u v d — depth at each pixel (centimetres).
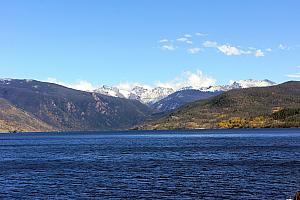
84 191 7812
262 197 6988
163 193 7500
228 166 11400
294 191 7425
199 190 7712
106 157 15412
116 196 7312
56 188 8181
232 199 6900
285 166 11050
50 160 14500
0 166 12519
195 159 13738
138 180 9081
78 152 18575
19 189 8100
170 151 17850
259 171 10150
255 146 19762
